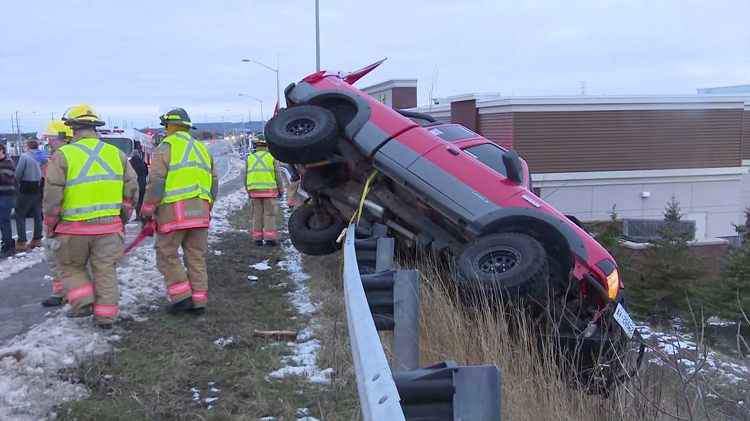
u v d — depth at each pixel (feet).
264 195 38.65
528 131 66.49
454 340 15.74
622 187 69.00
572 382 15.14
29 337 19.45
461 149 24.62
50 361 17.25
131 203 21.58
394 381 7.64
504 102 67.36
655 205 70.08
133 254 34.42
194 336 20.67
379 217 23.62
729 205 72.49
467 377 7.76
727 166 72.02
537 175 66.54
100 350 18.62
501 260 18.17
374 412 6.93
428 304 16.81
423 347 15.96
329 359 18.45
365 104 24.12
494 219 19.72
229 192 97.25
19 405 14.80
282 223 51.49
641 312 42.55
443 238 21.93
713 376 14.90
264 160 38.91
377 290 12.76
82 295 20.59
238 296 26.23
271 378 17.22
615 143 68.80
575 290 18.84
